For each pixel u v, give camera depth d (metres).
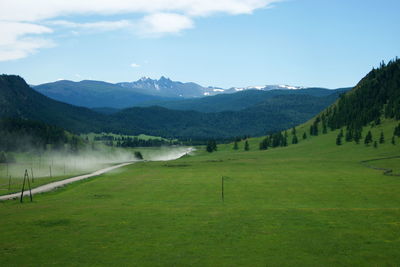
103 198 93.06
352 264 43.09
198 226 59.03
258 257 45.56
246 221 61.75
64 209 74.38
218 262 44.25
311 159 197.00
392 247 47.91
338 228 56.53
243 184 114.44
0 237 54.56
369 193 92.69
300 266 42.78
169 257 45.94
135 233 55.75
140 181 128.88
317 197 89.44
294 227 57.66
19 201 90.06
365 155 192.25
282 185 110.44
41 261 45.19
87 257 46.28
